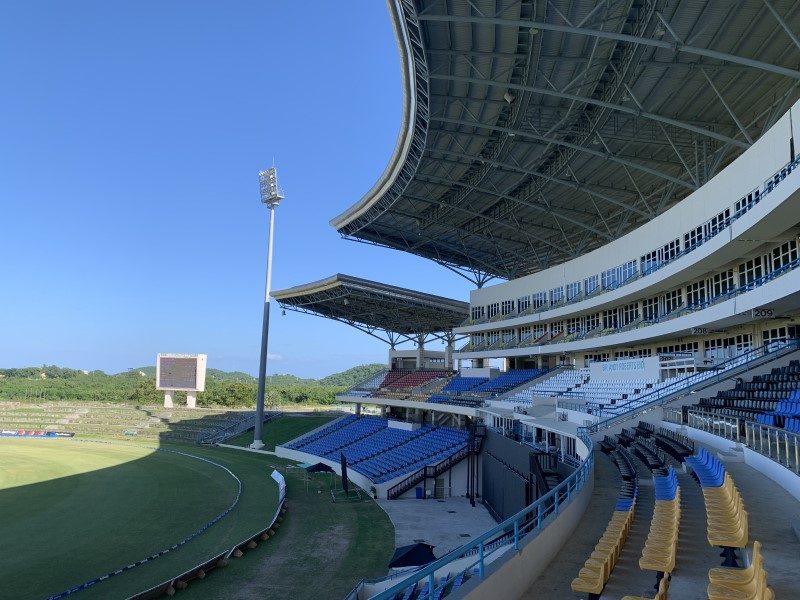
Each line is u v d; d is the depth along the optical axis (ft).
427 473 133.80
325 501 126.72
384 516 113.50
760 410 71.05
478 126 120.88
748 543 33.60
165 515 110.32
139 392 377.71
